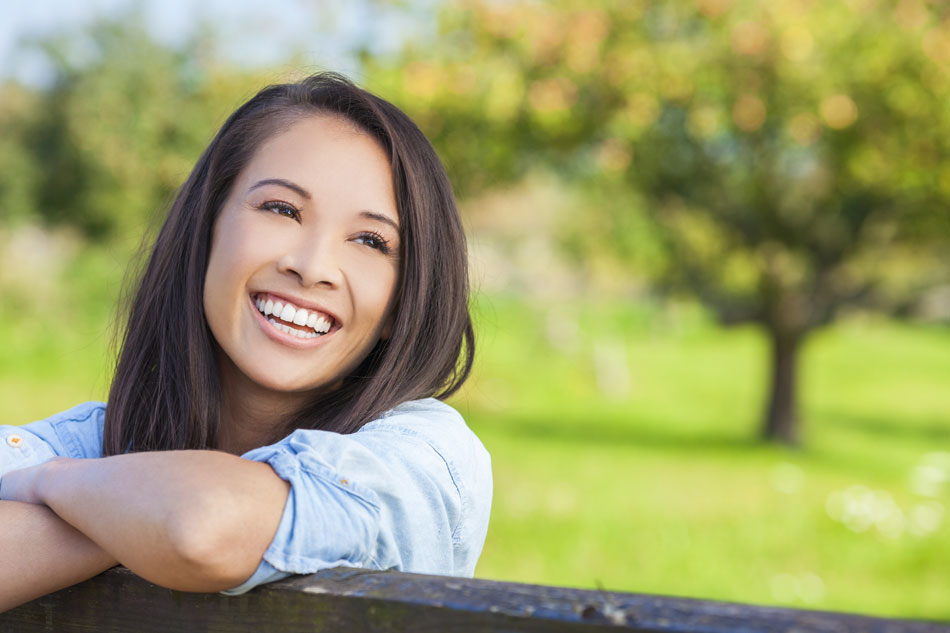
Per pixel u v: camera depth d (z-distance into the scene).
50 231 19.80
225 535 1.06
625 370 17.80
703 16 9.63
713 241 13.03
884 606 6.35
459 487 1.40
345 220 1.50
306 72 2.07
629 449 11.72
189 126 17.16
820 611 0.83
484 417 13.55
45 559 1.16
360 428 1.49
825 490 9.74
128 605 1.14
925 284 25.89
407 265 1.55
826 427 14.39
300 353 1.50
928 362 22.53
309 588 1.03
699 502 9.02
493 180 10.70
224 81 12.44
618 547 7.42
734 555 7.34
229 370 1.63
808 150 11.34
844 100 9.69
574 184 12.09
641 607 0.87
